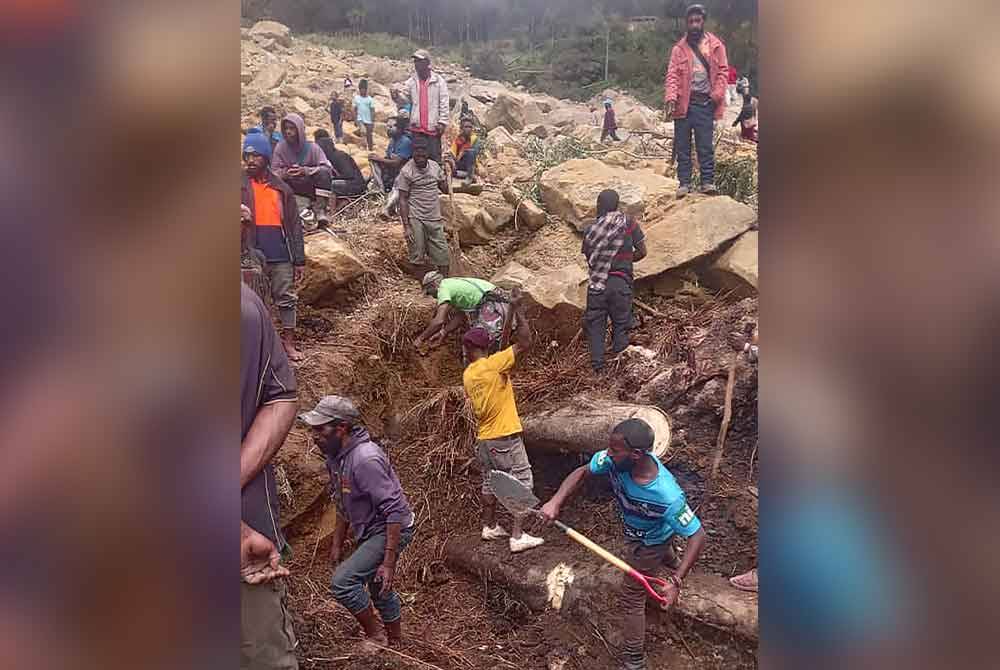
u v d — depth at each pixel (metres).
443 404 5.15
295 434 4.56
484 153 8.08
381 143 9.48
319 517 4.49
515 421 4.34
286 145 6.16
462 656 3.84
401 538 3.70
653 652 3.53
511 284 5.70
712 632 3.45
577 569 4.07
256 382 1.98
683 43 6.03
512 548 4.31
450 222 6.40
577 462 4.60
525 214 6.52
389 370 5.37
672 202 6.18
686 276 5.50
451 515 4.82
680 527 3.37
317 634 3.88
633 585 3.48
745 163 6.32
